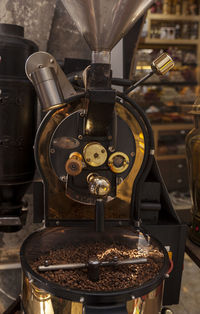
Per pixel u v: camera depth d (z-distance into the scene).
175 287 0.98
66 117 0.76
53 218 0.86
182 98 2.38
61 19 1.16
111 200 0.85
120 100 0.78
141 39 2.50
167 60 0.76
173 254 0.96
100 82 0.68
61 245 0.85
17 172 0.97
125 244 0.87
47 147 0.79
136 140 0.81
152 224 0.95
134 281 0.68
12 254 1.14
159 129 2.26
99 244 0.87
